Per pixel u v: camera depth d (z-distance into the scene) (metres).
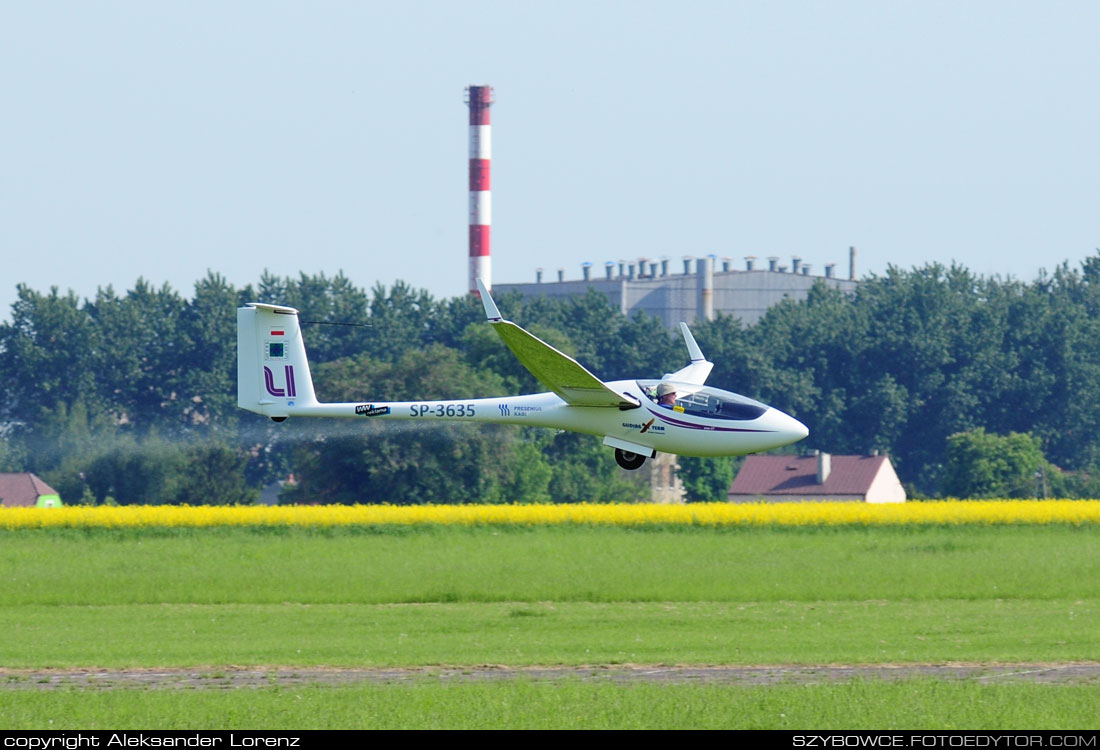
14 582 103.69
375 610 93.44
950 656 70.69
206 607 95.88
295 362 107.56
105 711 56.41
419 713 55.06
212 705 57.31
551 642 77.31
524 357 91.94
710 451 96.25
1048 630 81.06
